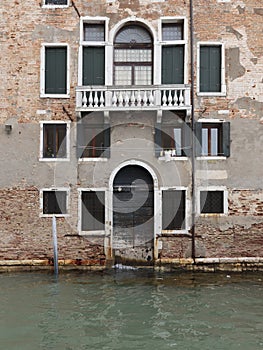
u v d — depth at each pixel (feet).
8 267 45.73
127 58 47.78
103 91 45.83
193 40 46.91
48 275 44.06
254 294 37.76
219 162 46.68
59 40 47.14
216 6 47.24
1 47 47.14
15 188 46.55
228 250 46.19
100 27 47.80
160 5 47.32
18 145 46.73
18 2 47.37
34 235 46.34
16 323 31.22
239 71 46.96
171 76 47.39
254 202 46.47
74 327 30.55
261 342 27.94
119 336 29.01
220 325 30.83
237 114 46.80
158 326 30.76
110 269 46.03
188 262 46.06
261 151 46.68
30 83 46.93
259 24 47.16
